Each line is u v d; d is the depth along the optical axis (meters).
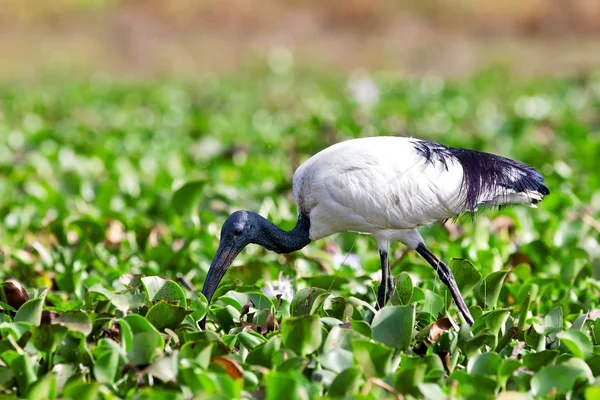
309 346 7.47
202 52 37.19
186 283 10.55
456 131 21.41
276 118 23.86
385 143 9.66
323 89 29.95
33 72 33.22
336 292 10.24
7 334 7.64
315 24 40.31
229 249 9.70
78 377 6.97
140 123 23.09
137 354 7.23
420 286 10.41
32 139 19.81
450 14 40.97
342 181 9.48
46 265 11.32
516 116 23.00
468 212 9.78
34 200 14.45
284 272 11.04
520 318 8.59
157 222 13.74
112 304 8.52
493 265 10.95
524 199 9.74
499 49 37.25
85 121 23.77
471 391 6.94
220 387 6.68
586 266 10.98
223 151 18.97
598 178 15.54
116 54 36.47
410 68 34.81
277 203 14.41
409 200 9.43
